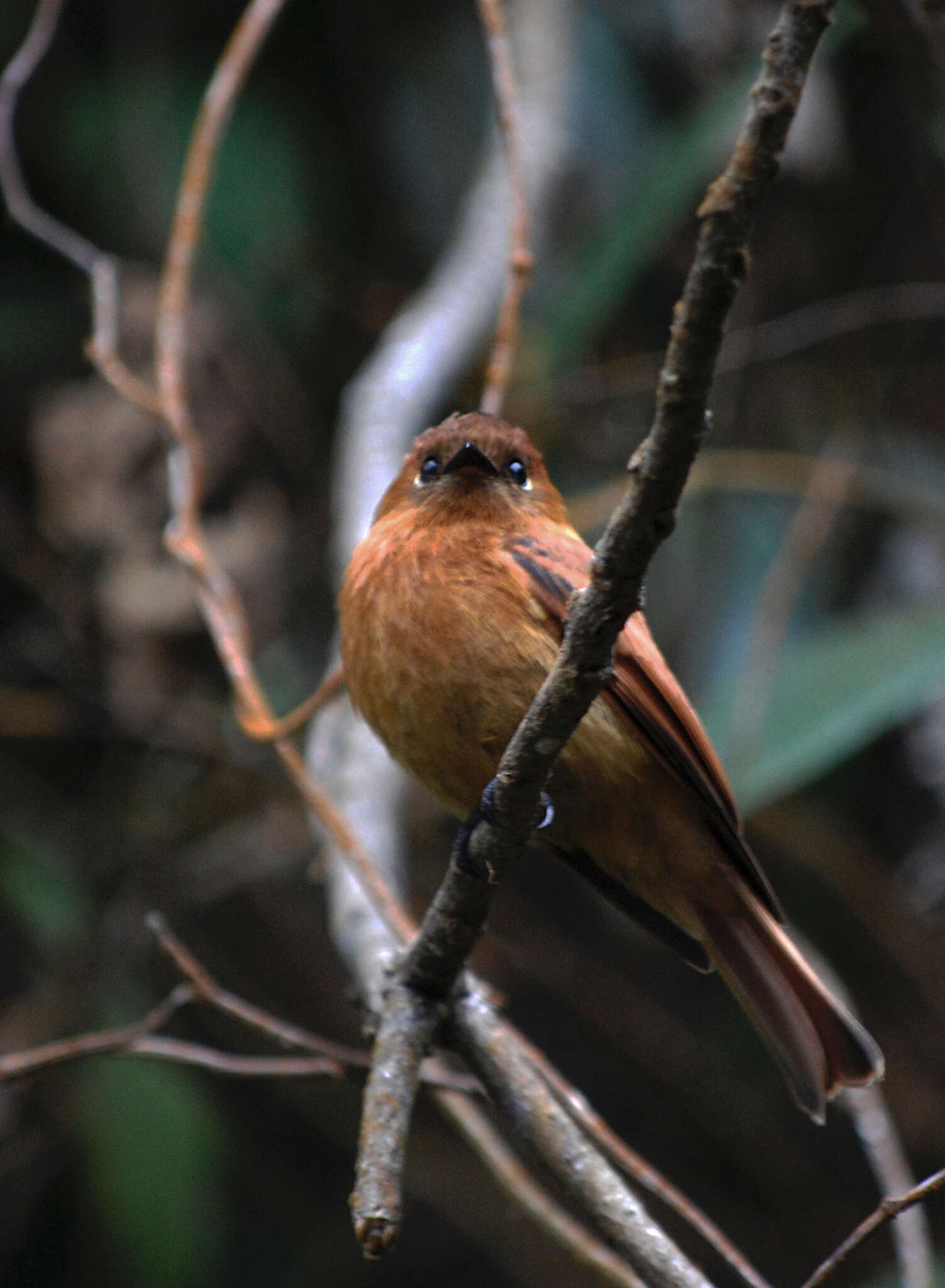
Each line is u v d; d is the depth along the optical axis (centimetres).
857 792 1037
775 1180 1083
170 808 1059
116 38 1084
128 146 1071
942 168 993
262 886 1090
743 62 1061
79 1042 602
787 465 982
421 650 582
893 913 1007
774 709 810
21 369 1065
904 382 1052
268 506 1061
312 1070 593
